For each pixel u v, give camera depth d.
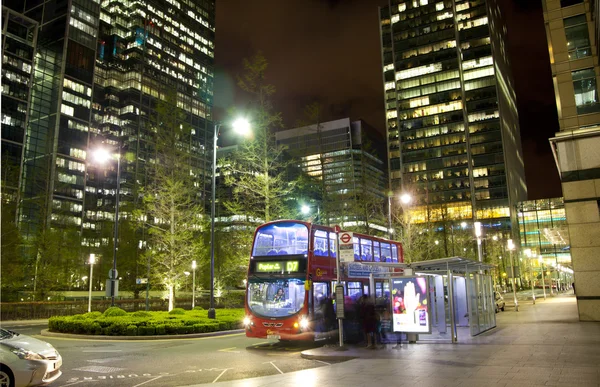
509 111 162.25
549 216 132.12
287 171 39.97
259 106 33.62
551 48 29.08
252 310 19.03
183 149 39.06
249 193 34.47
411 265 18.78
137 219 44.38
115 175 141.00
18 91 110.94
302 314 18.20
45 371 9.68
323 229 20.33
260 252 19.83
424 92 147.12
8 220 45.72
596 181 25.09
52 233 48.84
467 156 138.38
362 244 23.06
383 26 159.25
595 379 9.83
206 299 59.25
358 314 17.70
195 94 176.25
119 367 13.92
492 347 15.48
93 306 43.38
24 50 114.25
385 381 10.20
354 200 44.84
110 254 58.00
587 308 24.45
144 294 58.94
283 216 33.56
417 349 15.79
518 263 122.25
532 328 21.89
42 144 123.12
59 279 50.19
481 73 142.25
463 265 19.55
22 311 37.97
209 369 13.47
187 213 36.75
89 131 133.50
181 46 174.75
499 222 131.50
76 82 131.88
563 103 27.97
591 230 24.83
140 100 153.88
